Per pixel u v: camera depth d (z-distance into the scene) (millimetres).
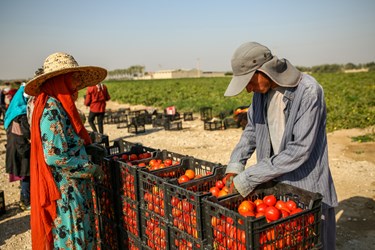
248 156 3666
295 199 3113
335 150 10156
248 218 2506
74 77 3916
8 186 8656
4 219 6727
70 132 3689
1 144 14469
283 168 2988
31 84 3531
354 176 7664
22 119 6430
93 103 13445
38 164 3625
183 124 17016
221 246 2854
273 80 2957
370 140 11000
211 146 11688
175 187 3209
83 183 3854
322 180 3203
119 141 5730
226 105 20375
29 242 5789
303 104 2973
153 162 4574
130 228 4055
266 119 3342
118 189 4117
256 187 3320
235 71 3055
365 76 62906
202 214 2986
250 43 3035
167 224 3404
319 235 2871
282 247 2672
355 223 5613
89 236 3936
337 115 14633
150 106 28828
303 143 2945
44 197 3594
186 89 43562
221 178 3766
